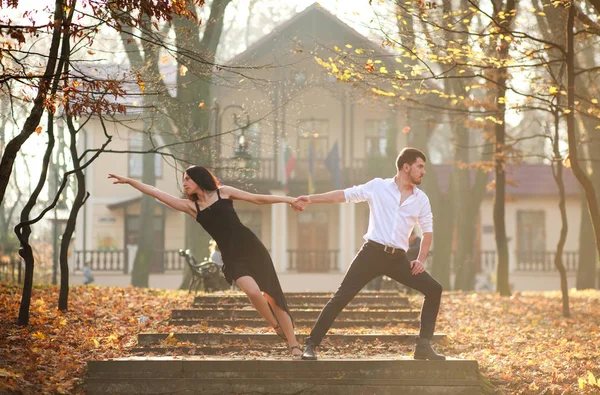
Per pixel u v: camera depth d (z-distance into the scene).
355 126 38.50
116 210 39.03
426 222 8.20
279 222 37.50
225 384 8.00
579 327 13.52
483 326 13.23
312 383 8.01
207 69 12.24
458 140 27.47
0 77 9.39
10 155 9.80
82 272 38.00
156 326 11.46
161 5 9.28
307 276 37.69
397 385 8.02
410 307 13.54
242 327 11.46
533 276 39.84
